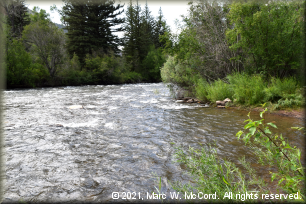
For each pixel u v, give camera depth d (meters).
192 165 2.90
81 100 12.17
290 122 5.91
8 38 22.70
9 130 5.80
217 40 11.98
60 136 5.28
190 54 11.86
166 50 12.52
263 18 8.86
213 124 6.23
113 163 3.69
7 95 14.95
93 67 33.81
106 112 8.45
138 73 42.31
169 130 5.71
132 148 4.41
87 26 37.38
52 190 2.85
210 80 12.36
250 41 9.38
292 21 8.25
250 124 2.12
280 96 7.93
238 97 9.00
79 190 2.85
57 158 3.92
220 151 4.03
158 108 9.30
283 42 8.73
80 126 6.26
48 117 7.53
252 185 2.72
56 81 27.30
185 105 10.12
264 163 3.34
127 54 43.81
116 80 34.84
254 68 10.17
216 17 12.48
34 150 4.32
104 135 5.35
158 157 3.91
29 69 23.52
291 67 8.52
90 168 3.50
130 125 6.34
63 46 27.97
